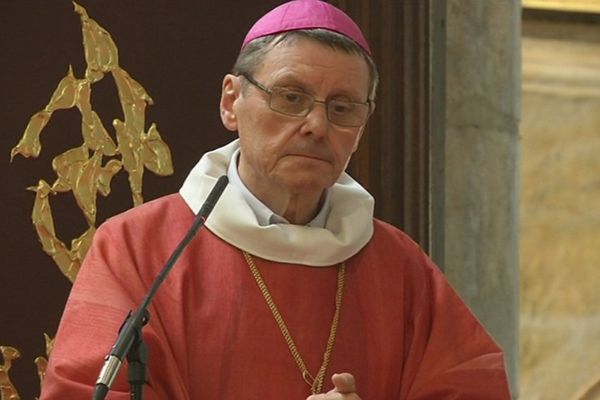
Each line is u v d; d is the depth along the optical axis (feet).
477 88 71.26
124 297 42.55
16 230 63.31
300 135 42.86
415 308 45.62
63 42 64.85
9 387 62.54
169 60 66.69
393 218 68.69
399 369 44.70
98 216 64.80
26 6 64.23
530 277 93.35
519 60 73.20
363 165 68.44
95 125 65.10
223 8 67.72
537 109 94.38
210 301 43.52
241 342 43.14
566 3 94.68
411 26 69.41
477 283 71.10
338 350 44.04
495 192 71.77
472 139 71.15
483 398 44.39
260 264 44.39
